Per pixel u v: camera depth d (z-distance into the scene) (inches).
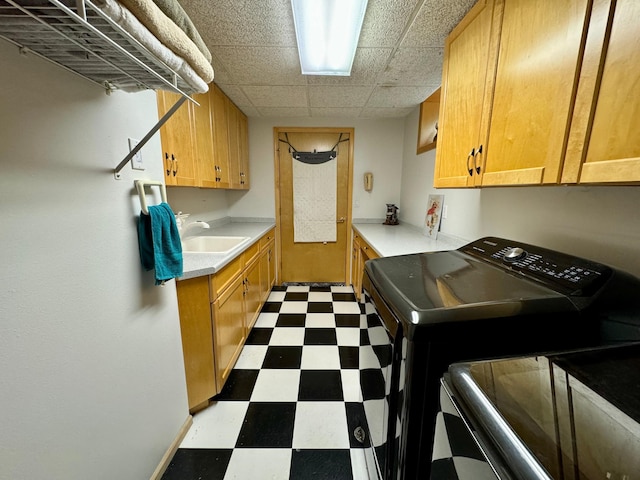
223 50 67.6
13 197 24.4
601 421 17.5
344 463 50.1
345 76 82.0
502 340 27.6
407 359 27.9
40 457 27.1
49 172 27.5
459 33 52.8
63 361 29.3
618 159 24.7
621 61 24.2
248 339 91.2
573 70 28.7
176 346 52.1
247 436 55.4
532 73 34.5
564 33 29.6
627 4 23.4
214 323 60.1
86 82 31.7
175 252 44.4
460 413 21.2
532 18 34.2
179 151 64.0
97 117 33.4
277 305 118.7
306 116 128.6
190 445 53.4
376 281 39.4
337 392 67.6
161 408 47.7
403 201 131.6
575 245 41.3
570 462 14.9
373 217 139.7
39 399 26.9
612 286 28.9
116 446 37.1
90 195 32.6
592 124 27.1
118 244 37.2
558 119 30.7
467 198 71.7
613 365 22.3
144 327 42.9
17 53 24.4
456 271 39.5
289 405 63.5
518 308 27.6
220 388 63.8
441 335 27.0
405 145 128.9
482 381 21.0
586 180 27.9
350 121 131.6
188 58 30.3
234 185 108.9
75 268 30.6
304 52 67.1
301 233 141.6
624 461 15.4
